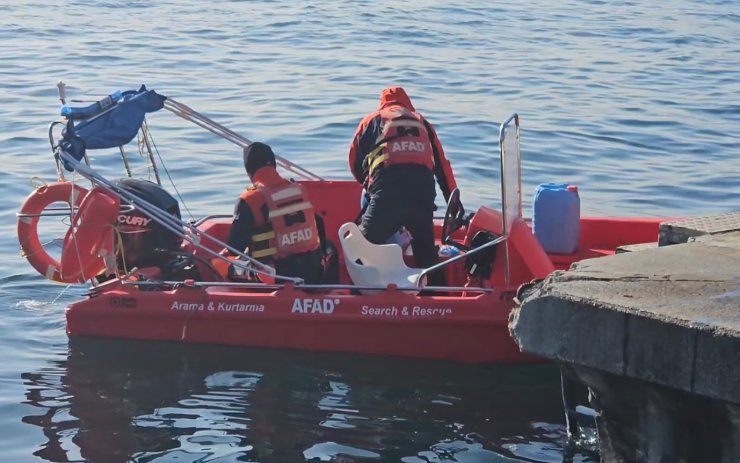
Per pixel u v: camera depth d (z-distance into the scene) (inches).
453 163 451.8
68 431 210.4
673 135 525.7
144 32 841.5
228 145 473.7
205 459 198.4
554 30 945.5
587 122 543.8
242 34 844.0
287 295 253.1
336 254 279.9
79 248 258.5
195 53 741.9
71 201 261.9
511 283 255.9
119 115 267.6
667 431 170.1
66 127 262.1
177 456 199.5
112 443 205.3
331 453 201.9
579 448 205.6
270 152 265.4
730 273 181.2
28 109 542.9
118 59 709.9
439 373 243.4
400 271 268.7
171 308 257.0
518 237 253.4
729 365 153.3
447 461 199.6
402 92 284.0
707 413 163.8
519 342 180.2
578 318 171.0
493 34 897.5
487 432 213.2
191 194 400.8
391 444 206.7
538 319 176.6
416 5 1075.3
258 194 260.7
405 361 249.6
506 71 700.7
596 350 169.2
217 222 311.4
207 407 223.1
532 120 541.3
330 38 832.9
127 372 241.6
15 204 382.9
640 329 163.2
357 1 1085.1
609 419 178.9
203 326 256.8
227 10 992.2
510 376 241.9
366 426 214.8
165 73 660.1
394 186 267.0
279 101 570.3
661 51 844.0
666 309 162.9
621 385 173.2
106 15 938.7
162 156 451.8
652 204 406.3
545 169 452.8
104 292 262.8
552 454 203.0
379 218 266.2
